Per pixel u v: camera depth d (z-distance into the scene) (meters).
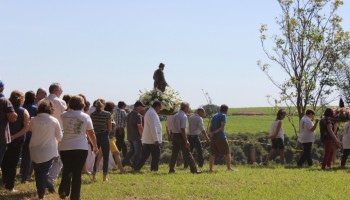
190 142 20.56
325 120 20.12
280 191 13.90
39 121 12.20
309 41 31.88
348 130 20.64
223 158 25.42
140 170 19.03
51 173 13.83
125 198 12.81
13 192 13.26
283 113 22.11
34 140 12.23
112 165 18.91
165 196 13.09
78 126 11.96
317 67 32.12
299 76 32.22
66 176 12.16
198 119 20.47
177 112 20.02
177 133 18.05
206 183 15.33
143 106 19.09
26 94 14.38
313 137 21.34
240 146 27.66
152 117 18.34
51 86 14.45
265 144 27.61
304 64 32.25
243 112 69.88
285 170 19.19
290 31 32.28
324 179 16.39
